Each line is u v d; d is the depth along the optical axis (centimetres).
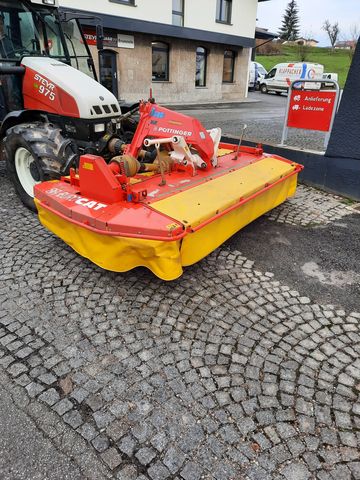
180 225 277
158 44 1573
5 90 474
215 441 200
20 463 190
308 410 217
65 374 238
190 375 238
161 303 302
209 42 1714
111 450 196
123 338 266
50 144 414
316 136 878
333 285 335
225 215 338
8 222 437
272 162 449
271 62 3784
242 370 242
